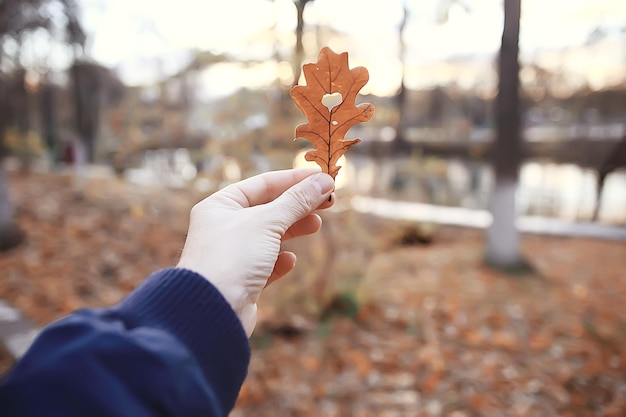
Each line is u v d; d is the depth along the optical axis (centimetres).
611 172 792
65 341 53
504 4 588
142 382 52
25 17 769
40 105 1337
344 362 392
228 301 75
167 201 756
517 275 610
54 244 643
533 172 1218
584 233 816
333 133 96
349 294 474
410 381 365
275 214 86
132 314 63
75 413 48
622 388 347
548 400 339
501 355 402
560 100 1005
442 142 930
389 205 882
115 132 561
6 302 461
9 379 50
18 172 1195
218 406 62
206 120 417
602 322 461
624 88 927
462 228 871
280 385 359
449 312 489
